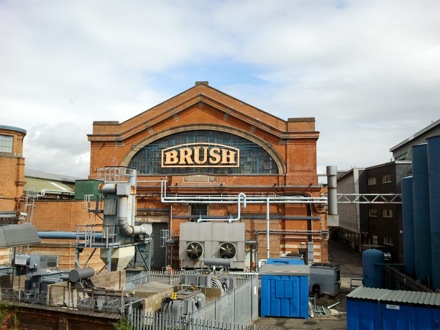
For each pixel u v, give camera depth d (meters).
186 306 15.49
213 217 38.06
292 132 38.22
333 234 78.44
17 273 19.52
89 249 31.11
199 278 20.08
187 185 38.78
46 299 16.55
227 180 38.72
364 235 57.38
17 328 16.06
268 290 22.20
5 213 28.95
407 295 16.09
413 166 26.05
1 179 33.59
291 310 21.78
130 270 25.89
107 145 40.34
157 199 39.25
